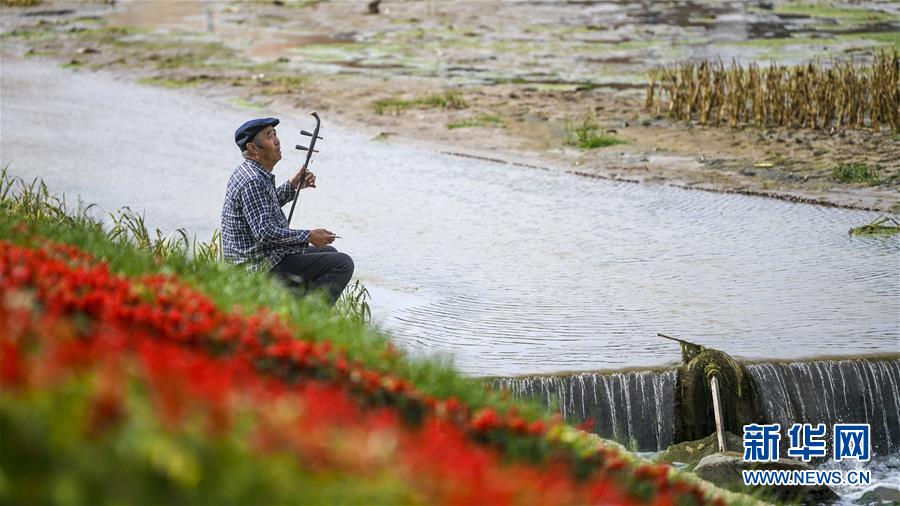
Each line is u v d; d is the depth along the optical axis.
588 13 52.22
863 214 23.61
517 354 15.92
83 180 25.44
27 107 33.84
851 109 30.67
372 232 22.31
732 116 31.70
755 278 19.48
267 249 13.95
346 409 6.30
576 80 38.31
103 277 9.49
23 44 45.72
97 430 5.14
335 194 25.31
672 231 22.50
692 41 44.62
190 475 5.05
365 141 30.80
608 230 22.56
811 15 49.28
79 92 36.66
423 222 23.09
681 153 28.92
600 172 27.41
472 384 10.99
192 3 58.62
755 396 15.31
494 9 54.25
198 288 10.91
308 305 11.72
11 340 5.88
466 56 43.16
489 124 32.38
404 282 19.11
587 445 10.17
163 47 45.59
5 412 5.13
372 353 10.26
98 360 5.83
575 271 19.86
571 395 15.10
